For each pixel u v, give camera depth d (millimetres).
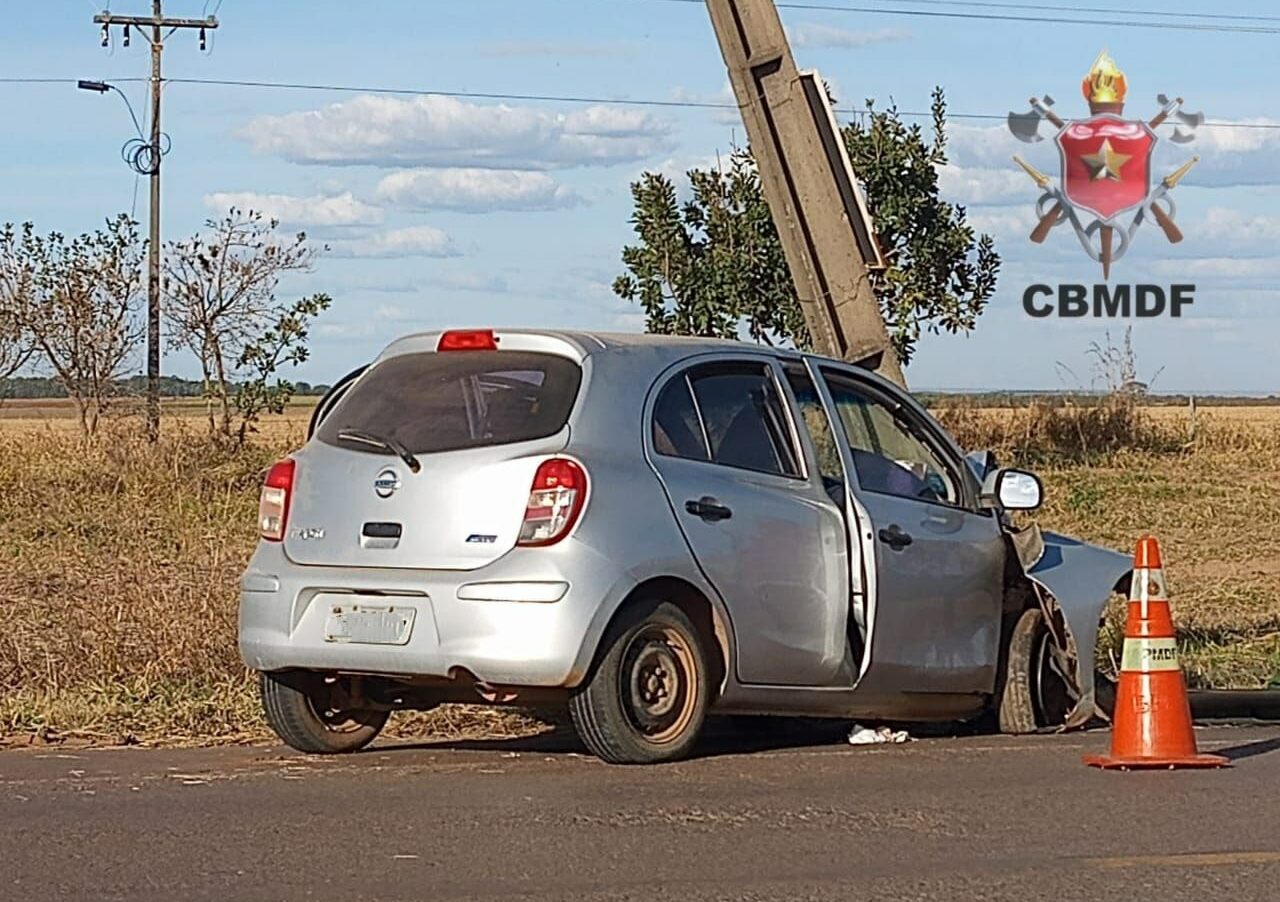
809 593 8688
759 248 27672
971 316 28266
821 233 12406
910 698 9141
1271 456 29984
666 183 28000
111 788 7805
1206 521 22328
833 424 9109
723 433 8648
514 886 6090
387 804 7402
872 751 8867
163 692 10469
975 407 31422
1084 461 29641
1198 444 31578
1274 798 7617
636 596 8078
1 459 21906
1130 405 31312
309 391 27391
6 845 6688
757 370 8984
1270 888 6121
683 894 5992
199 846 6656
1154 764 8312
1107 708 10102
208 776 8117
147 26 32812
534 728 9891
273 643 8305
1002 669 9648
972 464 9828
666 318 28031
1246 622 14648
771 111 12508
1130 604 8578
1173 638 8500
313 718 8680
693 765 8297
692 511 8281
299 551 8352
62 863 6418
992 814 7246
